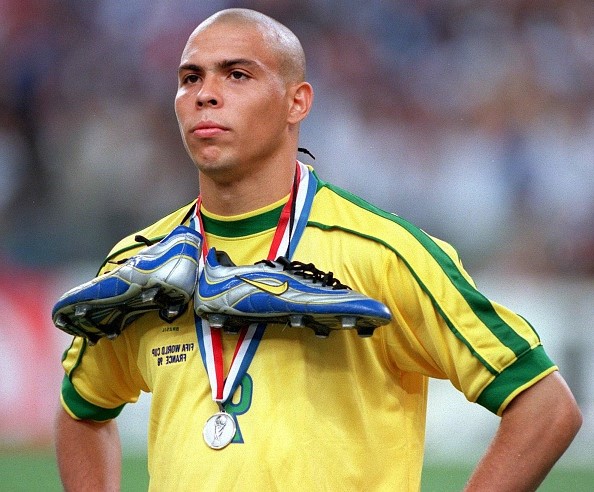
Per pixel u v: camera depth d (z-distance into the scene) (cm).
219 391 934
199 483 927
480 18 4794
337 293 891
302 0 4788
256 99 953
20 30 4653
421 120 4600
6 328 3203
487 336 916
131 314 991
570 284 3375
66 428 1129
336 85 4625
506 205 4325
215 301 920
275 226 980
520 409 910
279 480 910
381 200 4434
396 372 973
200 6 4806
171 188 4416
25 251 3853
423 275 925
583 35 4781
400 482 956
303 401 925
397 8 4791
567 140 4512
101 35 4734
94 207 4256
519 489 904
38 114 4534
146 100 4644
